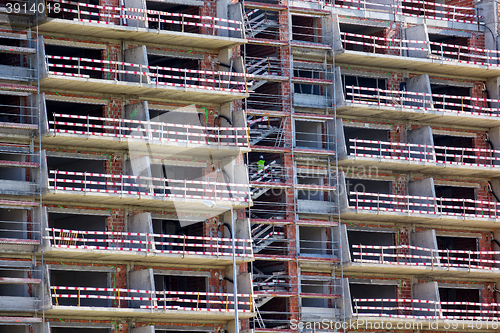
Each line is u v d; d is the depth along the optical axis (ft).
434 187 514.68
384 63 488.85
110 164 415.44
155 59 458.50
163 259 412.16
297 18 492.95
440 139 531.09
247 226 427.33
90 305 422.00
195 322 422.41
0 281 369.91
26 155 395.55
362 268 460.96
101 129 416.87
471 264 504.43
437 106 530.68
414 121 498.69
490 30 522.47
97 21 407.44
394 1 506.07
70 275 435.94
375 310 488.02
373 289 492.13
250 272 453.58
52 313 387.75
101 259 406.82
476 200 498.28
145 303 402.31
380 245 494.18
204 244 428.56
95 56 428.97
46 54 439.63
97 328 444.14
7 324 375.04
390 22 498.69
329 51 475.31
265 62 470.80
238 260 420.36
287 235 451.94
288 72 464.65
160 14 424.46
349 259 456.04
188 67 449.89
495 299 502.38
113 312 391.86
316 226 465.88
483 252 479.00
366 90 514.27
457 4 535.60
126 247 410.52
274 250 461.37
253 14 484.33
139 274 407.44
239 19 443.32
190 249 437.17
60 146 405.80
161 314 402.31
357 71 489.26
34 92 397.39
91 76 427.33
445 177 504.84
